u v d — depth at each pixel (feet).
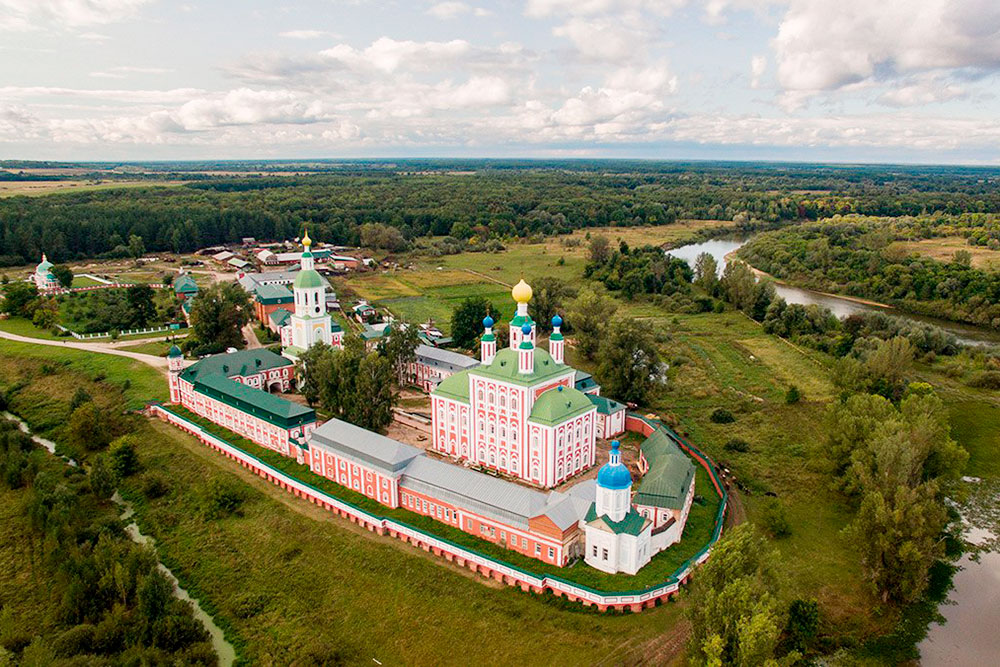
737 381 560.20
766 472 399.24
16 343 627.05
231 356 509.35
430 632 264.52
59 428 461.78
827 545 324.80
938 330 627.87
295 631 267.39
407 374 554.46
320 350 490.49
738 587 226.38
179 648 254.47
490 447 393.50
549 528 295.89
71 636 254.27
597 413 428.97
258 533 334.44
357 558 311.27
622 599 270.46
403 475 349.82
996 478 399.24
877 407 386.32
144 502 366.63
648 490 325.42
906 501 280.92
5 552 316.40
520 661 248.73
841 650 259.19
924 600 289.33
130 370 556.92
